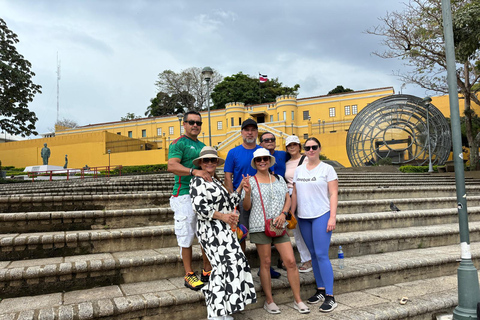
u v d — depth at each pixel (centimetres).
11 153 4116
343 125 3975
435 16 1498
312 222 364
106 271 336
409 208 723
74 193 698
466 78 1750
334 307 331
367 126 2517
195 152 356
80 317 263
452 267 459
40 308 276
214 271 299
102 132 3734
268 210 333
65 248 374
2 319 251
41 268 311
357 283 389
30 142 4059
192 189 314
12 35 1795
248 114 4412
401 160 2456
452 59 355
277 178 365
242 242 371
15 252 356
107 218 461
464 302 329
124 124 4872
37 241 361
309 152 374
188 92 5200
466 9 1047
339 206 641
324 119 4100
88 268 326
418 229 571
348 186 991
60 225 433
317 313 323
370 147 2494
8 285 303
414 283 414
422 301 349
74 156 3819
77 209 514
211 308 288
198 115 363
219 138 4456
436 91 1838
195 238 452
